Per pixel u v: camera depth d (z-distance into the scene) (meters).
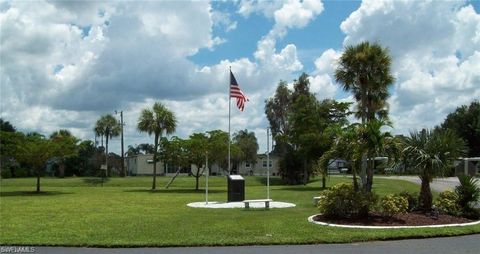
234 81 31.02
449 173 17.47
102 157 85.50
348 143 17.97
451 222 15.96
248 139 87.69
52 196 34.25
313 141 44.38
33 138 42.12
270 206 23.41
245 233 13.98
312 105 47.00
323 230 14.37
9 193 38.31
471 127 82.06
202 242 12.63
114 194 36.50
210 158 43.56
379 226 15.03
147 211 21.59
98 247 12.24
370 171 18.38
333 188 16.86
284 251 11.66
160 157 45.22
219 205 24.42
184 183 54.66
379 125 17.30
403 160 17.31
